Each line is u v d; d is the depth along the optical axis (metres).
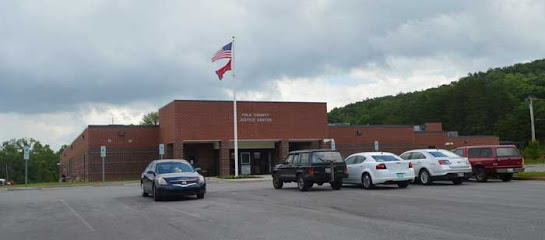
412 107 117.69
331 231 10.64
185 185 19.36
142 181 22.42
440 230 10.33
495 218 11.87
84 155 48.47
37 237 11.40
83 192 27.78
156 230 11.70
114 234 11.40
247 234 10.64
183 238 10.45
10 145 128.62
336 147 52.06
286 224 11.88
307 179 22.12
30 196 25.59
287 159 24.27
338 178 22.41
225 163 44.62
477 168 26.30
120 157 46.12
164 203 18.48
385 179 22.12
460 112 107.25
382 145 53.91
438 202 15.75
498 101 101.19
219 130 44.38
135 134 46.94
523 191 19.27
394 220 11.96
